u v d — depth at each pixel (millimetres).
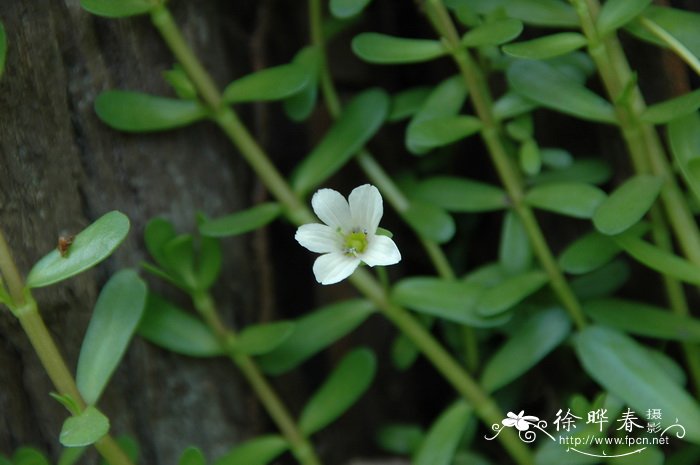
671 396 342
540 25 356
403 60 350
